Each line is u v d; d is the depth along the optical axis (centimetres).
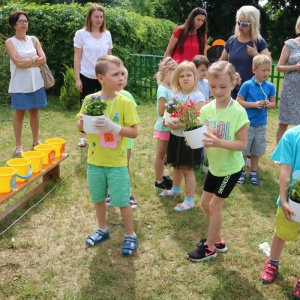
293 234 282
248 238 362
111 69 312
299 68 493
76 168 521
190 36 565
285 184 262
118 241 354
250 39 512
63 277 305
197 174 507
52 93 1017
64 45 966
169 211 412
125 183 330
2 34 962
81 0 2145
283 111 520
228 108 303
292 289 293
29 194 429
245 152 486
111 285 296
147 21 1210
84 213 406
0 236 357
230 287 294
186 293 289
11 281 299
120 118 324
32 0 2016
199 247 329
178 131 394
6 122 748
